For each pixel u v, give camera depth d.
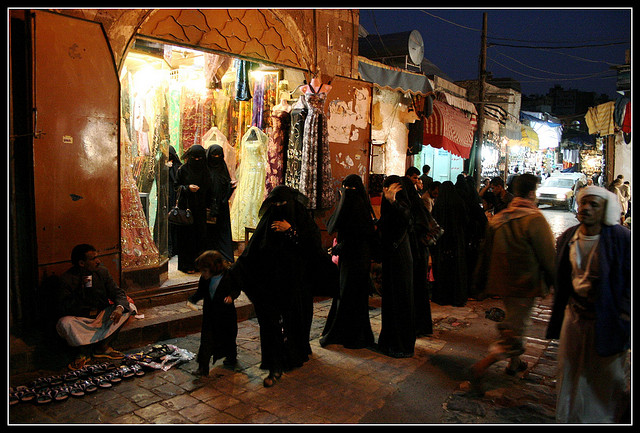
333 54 7.62
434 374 4.53
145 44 6.25
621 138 19.14
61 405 3.72
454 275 6.96
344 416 3.68
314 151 6.81
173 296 5.93
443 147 11.54
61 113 4.43
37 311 4.36
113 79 4.93
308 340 4.82
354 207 5.09
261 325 4.36
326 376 4.42
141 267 5.83
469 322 6.20
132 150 6.82
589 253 3.16
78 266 4.44
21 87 4.28
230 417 3.62
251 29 6.59
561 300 3.39
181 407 3.75
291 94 8.28
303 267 4.62
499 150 20.19
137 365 4.37
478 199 8.05
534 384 4.30
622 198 15.20
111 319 4.54
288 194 4.52
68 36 4.45
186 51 7.98
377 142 10.10
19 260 4.35
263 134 7.91
